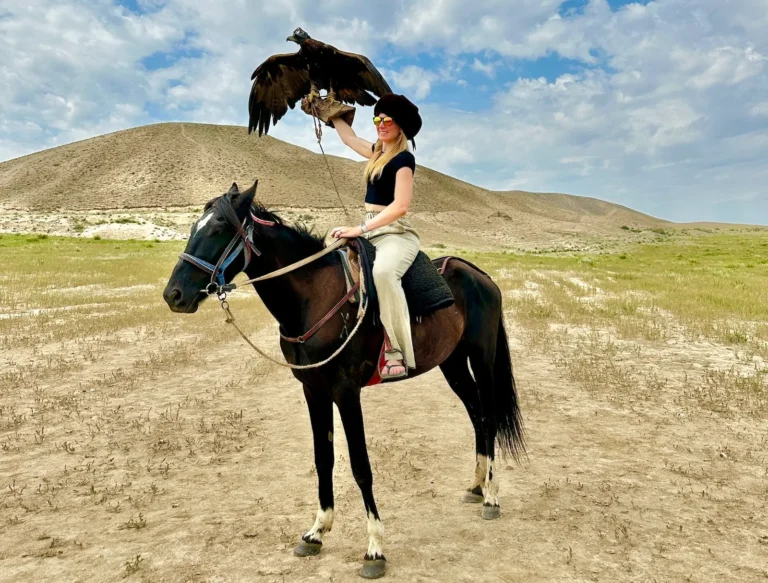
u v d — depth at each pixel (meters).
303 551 3.72
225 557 3.71
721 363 9.27
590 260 40.84
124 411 6.88
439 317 4.02
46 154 130.62
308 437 6.06
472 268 4.78
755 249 61.06
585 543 3.87
